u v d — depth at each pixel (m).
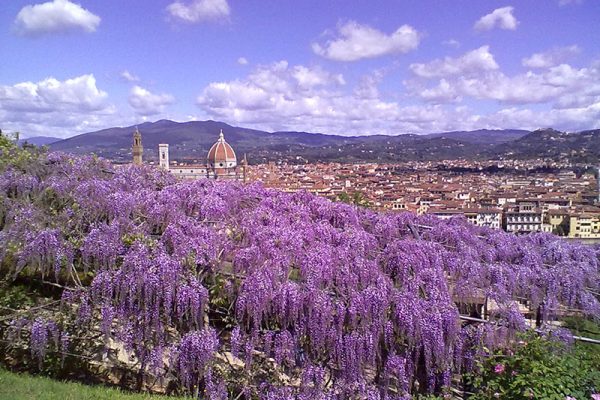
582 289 6.17
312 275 5.17
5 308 5.58
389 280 5.39
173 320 5.21
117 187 6.74
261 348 5.08
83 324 5.41
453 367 5.11
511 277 6.00
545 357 4.68
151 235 5.89
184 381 5.09
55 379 5.52
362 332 5.01
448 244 6.69
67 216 6.08
